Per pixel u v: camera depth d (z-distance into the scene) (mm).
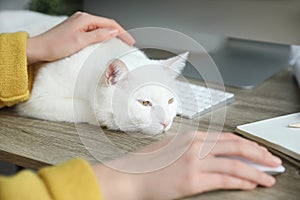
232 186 519
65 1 1150
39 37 768
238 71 957
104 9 1090
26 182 463
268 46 1092
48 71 749
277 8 887
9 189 452
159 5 1011
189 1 973
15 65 728
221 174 521
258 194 519
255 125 680
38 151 625
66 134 679
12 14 969
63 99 729
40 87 739
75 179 478
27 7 1150
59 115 721
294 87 896
